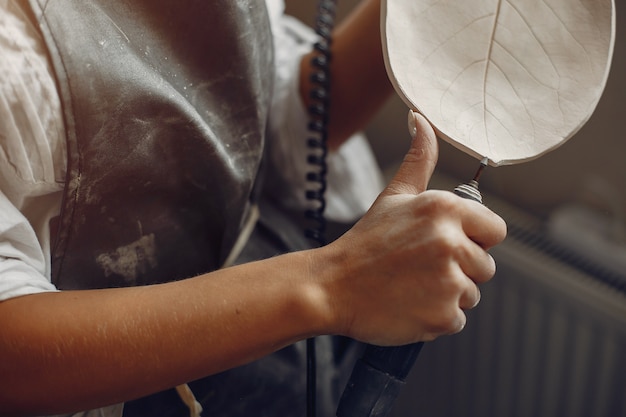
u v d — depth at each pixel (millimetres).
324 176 899
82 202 575
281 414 846
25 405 513
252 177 706
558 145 526
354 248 504
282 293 501
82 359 501
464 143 520
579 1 527
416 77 517
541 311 1247
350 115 937
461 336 1371
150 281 681
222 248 737
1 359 500
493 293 1297
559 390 1271
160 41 592
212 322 503
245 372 792
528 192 1312
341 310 499
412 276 481
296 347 853
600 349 1195
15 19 505
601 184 1216
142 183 608
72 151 544
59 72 517
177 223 667
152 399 736
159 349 505
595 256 1213
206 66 627
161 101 576
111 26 550
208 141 625
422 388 1463
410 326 490
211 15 602
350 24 915
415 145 527
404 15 511
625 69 1128
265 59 688
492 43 528
